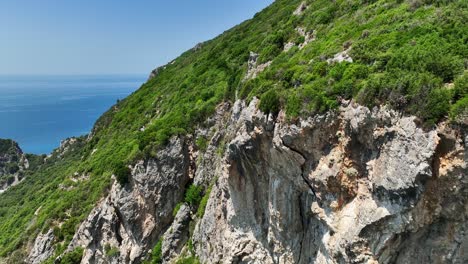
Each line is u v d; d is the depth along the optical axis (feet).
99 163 186.50
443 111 47.21
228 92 129.39
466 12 59.77
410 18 68.80
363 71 58.90
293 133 61.52
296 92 64.18
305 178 63.98
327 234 61.21
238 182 79.92
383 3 85.10
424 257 52.21
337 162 58.18
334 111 58.13
